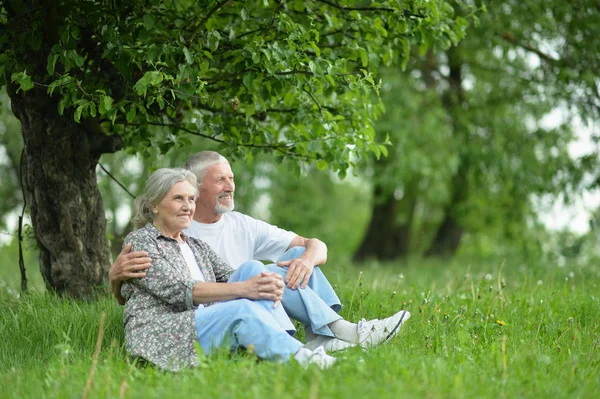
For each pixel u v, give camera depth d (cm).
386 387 397
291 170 787
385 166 1764
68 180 713
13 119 1656
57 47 611
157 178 535
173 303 512
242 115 778
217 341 491
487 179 1847
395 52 834
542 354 518
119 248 1038
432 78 1836
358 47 739
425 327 600
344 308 702
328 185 2898
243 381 411
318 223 2806
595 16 1346
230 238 620
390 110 1677
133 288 525
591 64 1370
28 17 662
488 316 666
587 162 1545
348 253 3488
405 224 2384
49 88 593
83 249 729
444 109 1752
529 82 1620
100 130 712
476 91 1800
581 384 447
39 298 688
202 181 603
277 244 634
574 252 1645
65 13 648
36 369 480
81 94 643
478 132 1755
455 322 630
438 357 502
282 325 507
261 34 698
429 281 1131
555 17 1345
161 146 773
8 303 689
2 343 550
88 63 696
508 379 436
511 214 1866
